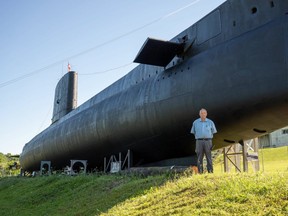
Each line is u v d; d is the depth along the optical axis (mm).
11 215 12578
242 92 10336
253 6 10727
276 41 9688
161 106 13211
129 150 16484
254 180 6730
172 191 7641
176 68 13094
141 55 13031
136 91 15414
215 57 11273
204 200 6398
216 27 11930
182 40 13031
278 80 9547
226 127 11602
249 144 16219
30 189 16562
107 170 19172
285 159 30344
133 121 15000
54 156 25531
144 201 7793
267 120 10688
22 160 35469
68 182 14469
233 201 6016
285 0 9883
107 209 8648
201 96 11516
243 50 10406
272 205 5508
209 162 9539
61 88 29281
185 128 12547
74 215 9523
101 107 18578
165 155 15062
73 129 21469
